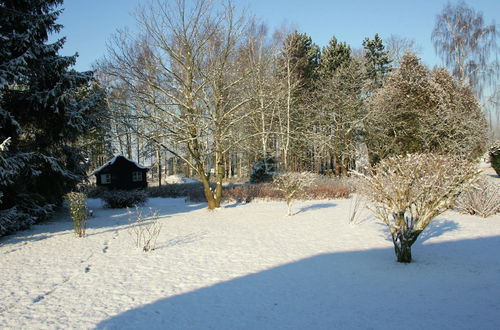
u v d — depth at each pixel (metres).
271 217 12.89
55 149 13.17
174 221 12.59
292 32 27.33
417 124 23.98
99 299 5.14
